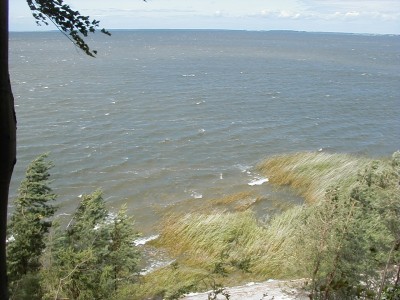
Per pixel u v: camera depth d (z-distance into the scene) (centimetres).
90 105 4816
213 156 3244
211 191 2567
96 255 966
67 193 2520
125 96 5450
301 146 3575
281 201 2339
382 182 903
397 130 4231
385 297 809
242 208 2266
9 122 344
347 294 840
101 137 3600
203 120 4331
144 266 1584
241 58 12456
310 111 4969
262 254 1498
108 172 2866
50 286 877
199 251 1653
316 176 2527
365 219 883
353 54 15900
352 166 2525
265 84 7094
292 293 1016
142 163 3055
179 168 2983
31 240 937
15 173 2744
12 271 895
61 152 3186
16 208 995
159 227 1989
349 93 6391
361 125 4378
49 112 4384
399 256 853
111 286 966
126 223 1129
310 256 906
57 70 8250
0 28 334
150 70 8644
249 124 4244
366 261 855
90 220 1061
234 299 1012
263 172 2839
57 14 397
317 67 10250
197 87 6475
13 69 8288
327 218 892
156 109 4750
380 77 8550
